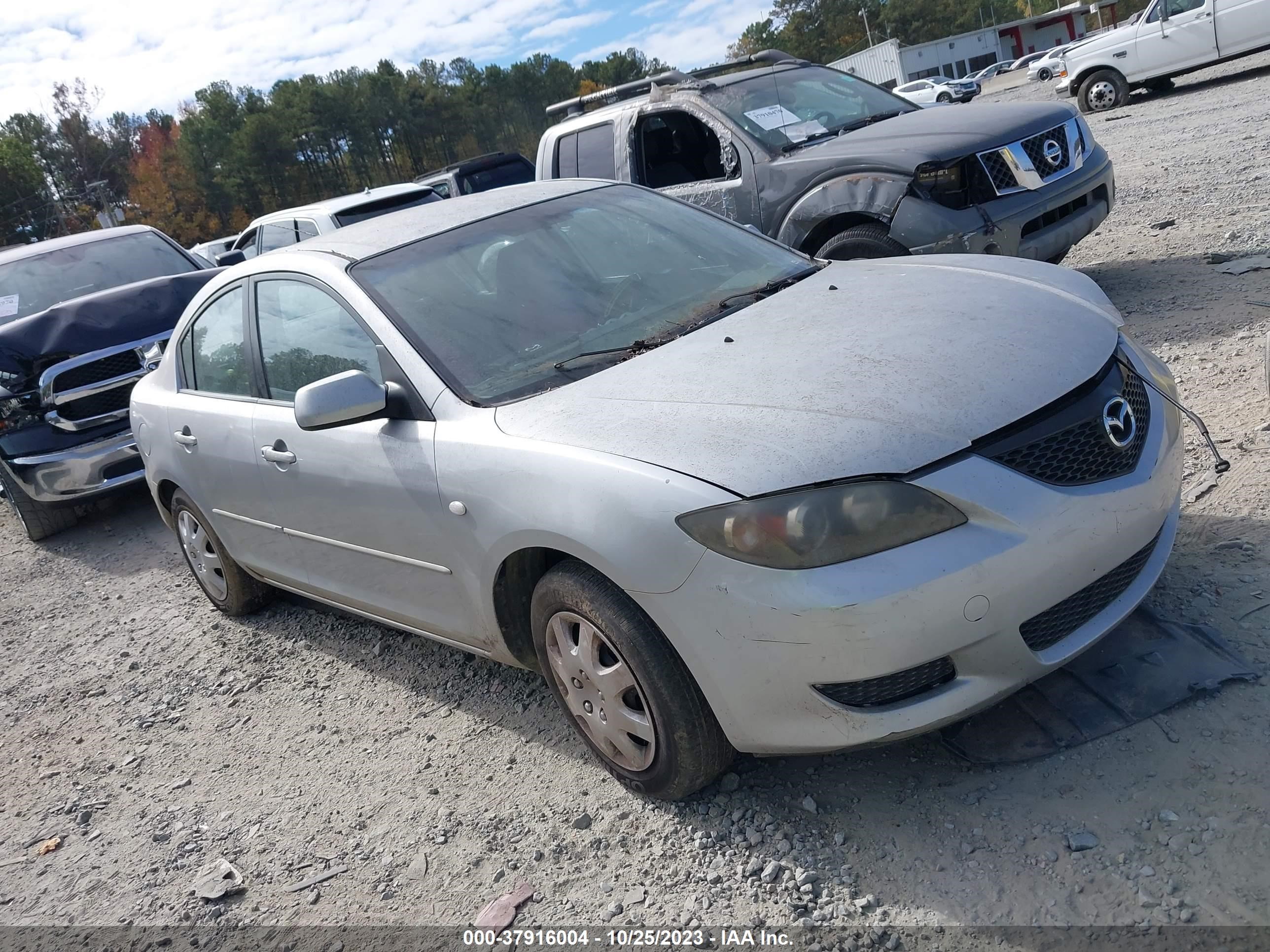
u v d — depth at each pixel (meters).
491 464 2.89
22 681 5.04
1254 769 2.43
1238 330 5.25
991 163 5.80
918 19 106.62
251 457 4.02
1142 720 2.66
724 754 2.76
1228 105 14.32
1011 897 2.29
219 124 88.81
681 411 2.69
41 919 3.13
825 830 2.65
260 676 4.48
